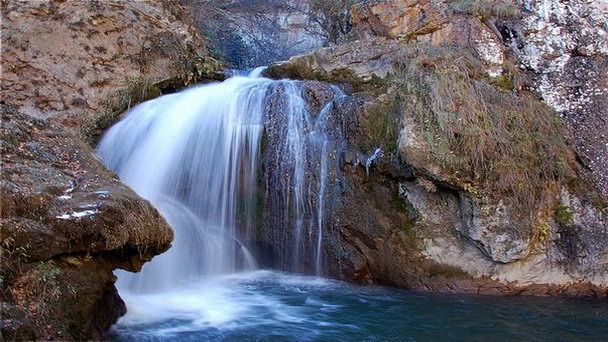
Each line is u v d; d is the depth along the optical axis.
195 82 8.43
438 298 5.78
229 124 6.78
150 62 7.94
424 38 7.78
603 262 5.90
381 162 6.13
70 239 3.76
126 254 4.15
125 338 4.14
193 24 10.08
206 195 6.70
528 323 5.04
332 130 6.46
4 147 4.14
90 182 4.27
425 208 6.01
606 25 6.90
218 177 6.70
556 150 6.15
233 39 12.72
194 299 5.39
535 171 5.93
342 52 7.70
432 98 5.96
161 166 6.83
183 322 4.67
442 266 6.03
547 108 6.62
